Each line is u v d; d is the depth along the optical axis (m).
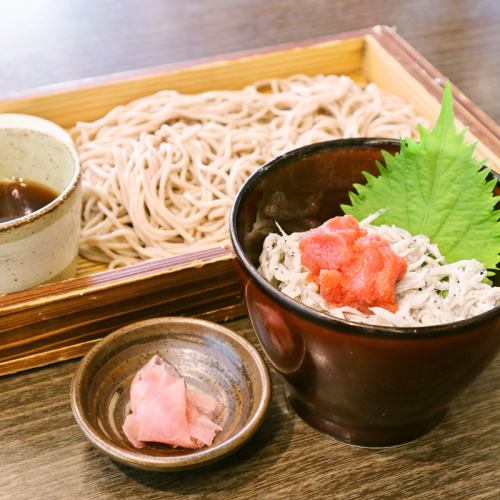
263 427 0.61
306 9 0.94
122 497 0.58
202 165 0.74
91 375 0.60
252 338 0.66
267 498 0.58
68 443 0.60
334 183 0.64
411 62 0.80
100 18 0.91
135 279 0.63
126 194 0.73
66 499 0.58
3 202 0.67
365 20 0.92
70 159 0.66
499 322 0.55
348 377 0.56
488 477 0.59
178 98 0.78
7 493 0.58
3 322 0.62
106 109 0.78
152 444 0.59
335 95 0.79
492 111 0.82
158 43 0.87
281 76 0.82
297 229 0.64
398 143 0.62
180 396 0.59
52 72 0.84
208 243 0.72
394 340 0.53
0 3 0.93
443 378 0.55
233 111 0.79
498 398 0.63
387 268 0.57
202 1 0.95
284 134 0.77
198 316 0.66
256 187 0.61
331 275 0.57
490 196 0.60
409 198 0.62
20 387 0.63
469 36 0.90
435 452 0.60
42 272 0.64
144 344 0.62
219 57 0.81
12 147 0.67
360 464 0.60
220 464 0.59
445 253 0.62
